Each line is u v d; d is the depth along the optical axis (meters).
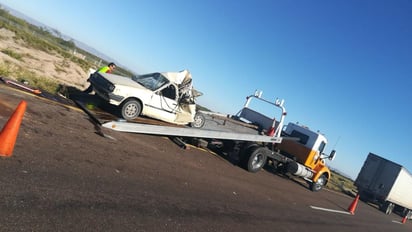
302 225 9.30
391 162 24.62
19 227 3.62
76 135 7.46
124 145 8.47
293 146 16.38
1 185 4.25
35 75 12.80
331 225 11.02
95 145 7.39
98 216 4.58
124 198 5.51
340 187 29.89
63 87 12.41
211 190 8.47
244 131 13.96
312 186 16.95
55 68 18.42
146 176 7.05
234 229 6.55
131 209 5.25
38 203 4.22
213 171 10.62
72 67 21.78
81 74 20.88
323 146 16.48
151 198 6.06
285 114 14.59
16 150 5.37
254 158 13.37
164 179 7.45
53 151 5.99
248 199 9.39
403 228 18.98
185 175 8.58
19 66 13.80
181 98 11.66
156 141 10.79
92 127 8.70
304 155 15.96
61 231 3.88
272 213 9.15
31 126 6.76
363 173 25.91
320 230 9.66
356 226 12.92
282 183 15.19
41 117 7.66
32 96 9.46
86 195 5.00
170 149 10.65
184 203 6.65
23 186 4.45
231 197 8.74
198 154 12.10
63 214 4.24
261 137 13.63
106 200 5.14
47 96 10.36
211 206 7.28
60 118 8.27
